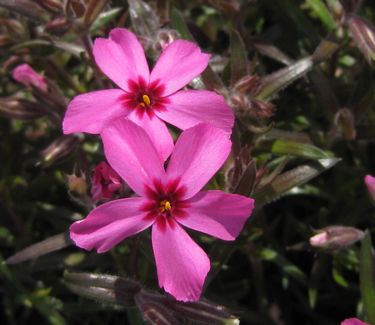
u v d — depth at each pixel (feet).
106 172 0.20
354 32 0.26
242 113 0.23
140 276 0.25
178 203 0.19
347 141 0.30
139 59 0.21
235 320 0.20
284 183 0.24
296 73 0.26
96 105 0.20
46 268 0.29
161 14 0.29
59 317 0.28
